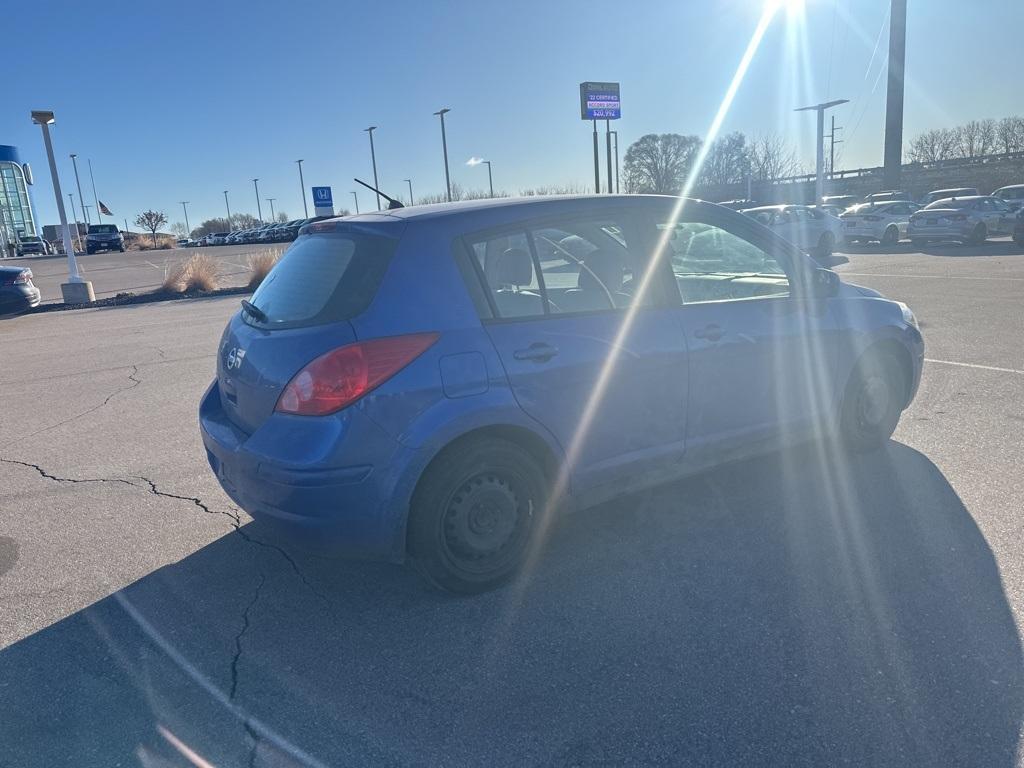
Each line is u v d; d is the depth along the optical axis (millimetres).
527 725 2576
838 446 4855
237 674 2932
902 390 4969
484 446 3305
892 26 35188
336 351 3049
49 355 10359
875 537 3795
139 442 5977
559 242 3629
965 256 19016
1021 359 7266
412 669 2918
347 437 3027
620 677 2805
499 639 3090
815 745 2412
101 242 54156
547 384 3408
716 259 4117
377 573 3707
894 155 36312
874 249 23672
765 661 2854
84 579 3730
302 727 2615
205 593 3568
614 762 2385
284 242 52719
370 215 3623
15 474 5301
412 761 2432
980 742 2393
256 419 3350
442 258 3309
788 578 3447
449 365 3182
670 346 3785
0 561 3945
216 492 4844
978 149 83750
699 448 4016
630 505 4305
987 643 2893
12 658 3078
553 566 3664
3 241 64812
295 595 3523
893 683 2689
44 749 2543
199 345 10703
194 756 2492
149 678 2920
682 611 3221
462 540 3344
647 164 66250
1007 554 3555
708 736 2477
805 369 4379
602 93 33906
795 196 61625
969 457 4777
